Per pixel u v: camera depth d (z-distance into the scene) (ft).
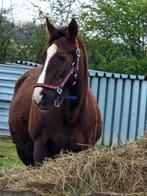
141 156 18.37
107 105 61.67
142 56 89.86
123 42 90.43
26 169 20.40
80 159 18.39
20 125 29.35
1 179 19.22
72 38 24.73
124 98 61.67
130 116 61.77
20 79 32.53
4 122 61.00
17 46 93.81
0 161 42.39
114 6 90.43
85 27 91.61
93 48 90.38
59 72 24.16
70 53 24.57
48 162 19.92
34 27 92.84
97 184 17.49
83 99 25.50
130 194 16.71
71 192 17.35
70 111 25.09
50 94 23.82
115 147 19.35
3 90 61.26
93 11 91.97
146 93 61.77
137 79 61.67
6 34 92.79
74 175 17.85
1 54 92.73
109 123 61.57
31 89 29.17
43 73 24.03
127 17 89.71
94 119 26.76
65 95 24.61
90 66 89.76
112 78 61.67
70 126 25.45
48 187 17.79
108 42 89.61
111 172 17.70
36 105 24.13
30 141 29.25
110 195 16.39
